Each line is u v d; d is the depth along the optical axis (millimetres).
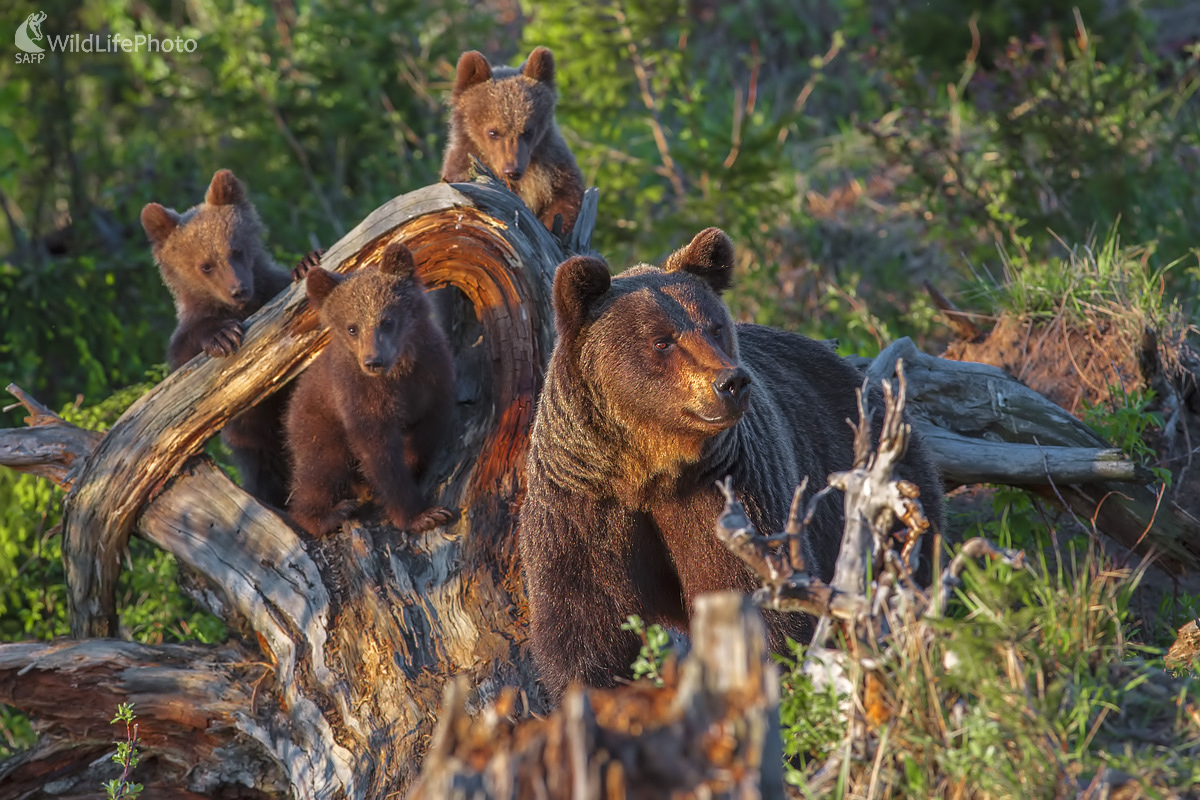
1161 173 17984
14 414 17938
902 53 22609
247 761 10055
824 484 9352
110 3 26609
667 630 8844
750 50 28531
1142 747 5492
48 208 25781
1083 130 18531
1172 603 10492
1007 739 5238
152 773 10281
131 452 10531
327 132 23031
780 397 9406
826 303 19250
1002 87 19469
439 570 9883
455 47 24203
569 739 3973
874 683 5508
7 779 10219
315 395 10516
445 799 4004
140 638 12492
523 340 10539
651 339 7582
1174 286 15859
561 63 21875
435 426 10781
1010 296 13773
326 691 9414
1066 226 17750
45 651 10070
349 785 9016
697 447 7699
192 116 25109
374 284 10133
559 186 13766
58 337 18984
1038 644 5770
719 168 19438
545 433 8195
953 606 8258
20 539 13477
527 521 8406
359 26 23172
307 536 10188
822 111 26500
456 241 10617
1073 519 11859
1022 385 11680
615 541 8117
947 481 11242
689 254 8188
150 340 19500
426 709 9148
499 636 9492
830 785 5496
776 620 7672
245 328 10617
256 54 23234
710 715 4062
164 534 10531
